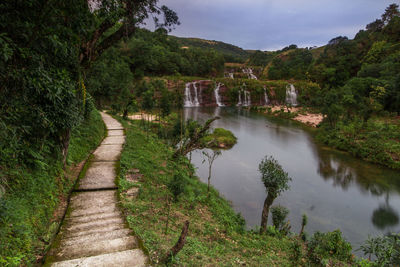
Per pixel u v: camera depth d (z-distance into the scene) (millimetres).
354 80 55938
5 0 3682
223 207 12414
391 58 63969
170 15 8195
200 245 6309
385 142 25469
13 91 4641
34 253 4402
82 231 5262
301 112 53594
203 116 49250
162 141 22922
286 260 7320
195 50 107188
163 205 8641
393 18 85188
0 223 4230
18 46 4152
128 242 4641
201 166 21078
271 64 119938
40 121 6020
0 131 4613
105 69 35375
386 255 5906
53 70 5695
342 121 36906
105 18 7051
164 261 4430
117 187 8398
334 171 20766
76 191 7805
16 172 5430
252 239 9031
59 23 4664
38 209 5621
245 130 37281
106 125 21250
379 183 18312
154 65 74500
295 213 14102
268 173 10227
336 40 111562
